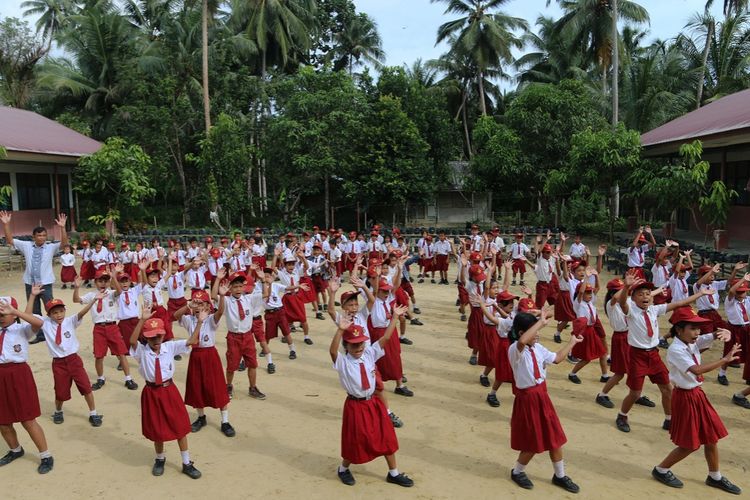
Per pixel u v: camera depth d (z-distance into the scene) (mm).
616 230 24672
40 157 20922
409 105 27547
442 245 15906
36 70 31203
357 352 5082
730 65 29031
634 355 6289
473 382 8086
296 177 24688
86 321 11828
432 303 13508
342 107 24188
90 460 5879
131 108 25641
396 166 24219
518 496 5074
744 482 5316
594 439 6219
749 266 13719
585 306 7734
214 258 13281
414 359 9156
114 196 24594
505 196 29859
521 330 5152
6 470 5676
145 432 5422
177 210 29641
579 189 20641
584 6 27953
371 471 5586
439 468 5617
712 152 20094
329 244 15406
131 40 30359
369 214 28109
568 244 21953
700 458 5824
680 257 9508
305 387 7938
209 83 27188
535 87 24531
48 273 9852
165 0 32156
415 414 6953
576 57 32781
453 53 33906
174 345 5684
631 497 5047
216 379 6379
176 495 5156
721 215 15477
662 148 19531
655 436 6293
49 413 7125
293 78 26422
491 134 25297
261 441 6270
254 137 27641
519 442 5148
